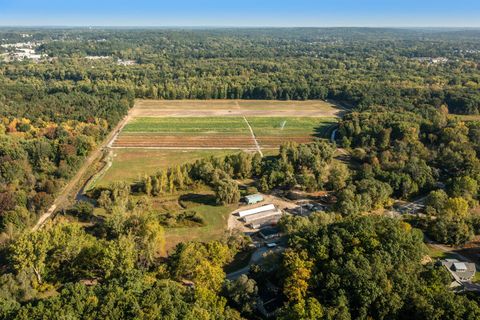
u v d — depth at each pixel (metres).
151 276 95.06
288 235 114.50
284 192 157.00
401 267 88.19
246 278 90.00
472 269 102.81
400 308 80.19
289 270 89.56
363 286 80.88
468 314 76.06
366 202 136.25
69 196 153.75
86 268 103.81
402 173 154.25
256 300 90.06
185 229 129.62
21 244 97.12
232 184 147.12
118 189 147.88
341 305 78.38
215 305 84.00
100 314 74.38
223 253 105.06
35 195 142.62
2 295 84.12
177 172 158.00
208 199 150.12
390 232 98.88
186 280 101.31
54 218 136.62
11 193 139.50
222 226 132.25
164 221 131.62
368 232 97.56
